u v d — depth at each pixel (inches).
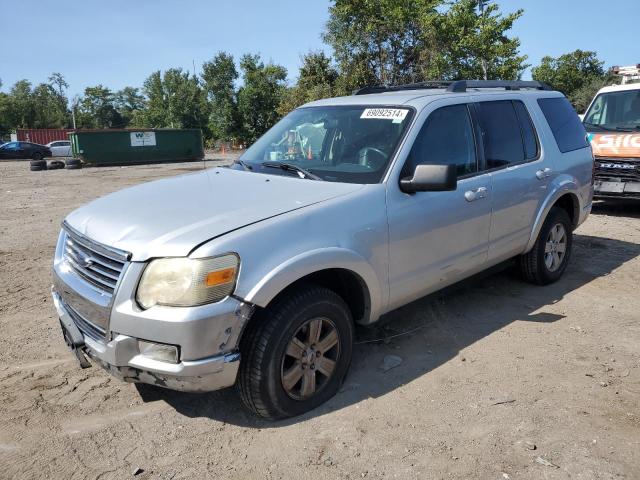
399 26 982.4
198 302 109.7
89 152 1205.7
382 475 110.3
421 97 167.2
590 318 188.4
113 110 4313.5
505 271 237.9
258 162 169.2
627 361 157.4
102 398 140.9
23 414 133.4
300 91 1306.6
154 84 2743.6
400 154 149.2
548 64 2338.8
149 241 115.2
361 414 131.1
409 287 152.3
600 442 119.7
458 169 166.9
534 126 203.6
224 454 117.9
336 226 130.9
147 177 876.6
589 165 230.7
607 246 286.2
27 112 3580.2
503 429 124.7
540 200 199.2
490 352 163.0
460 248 166.2
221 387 116.8
